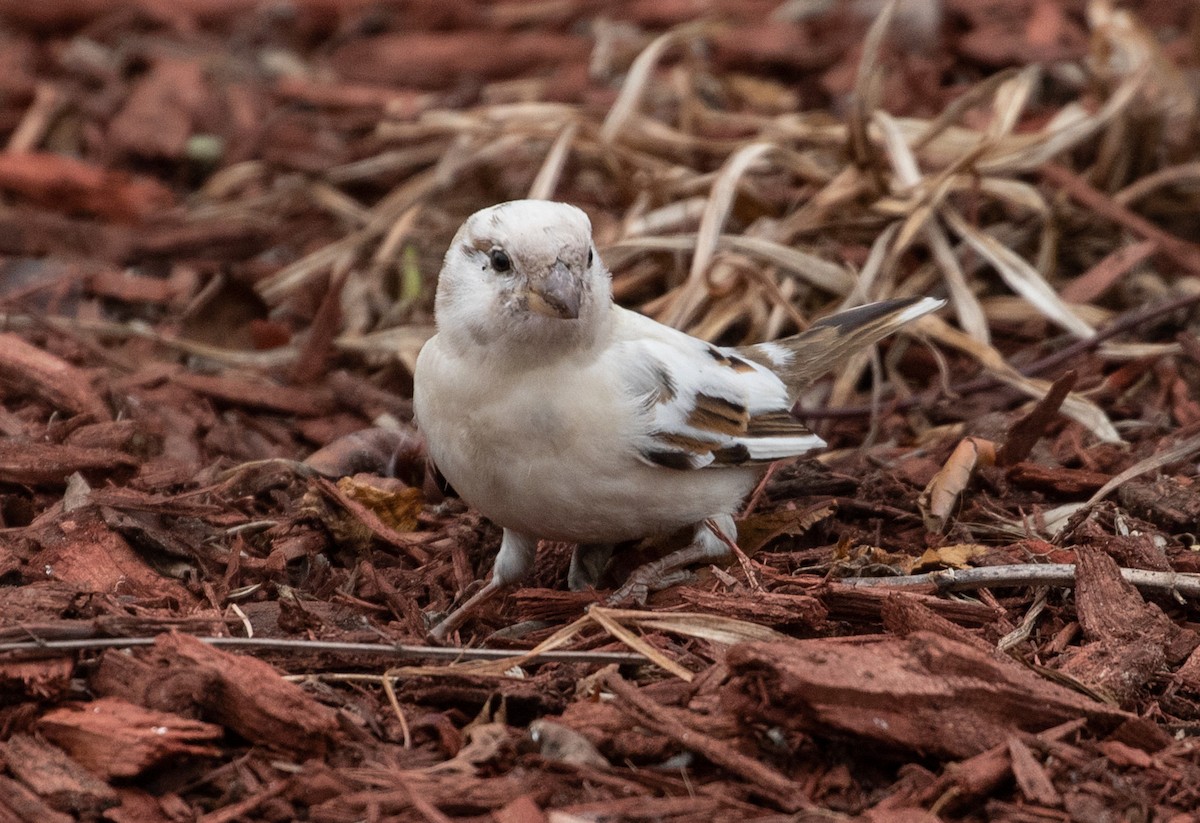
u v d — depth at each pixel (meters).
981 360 12.54
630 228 14.37
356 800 6.95
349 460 11.29
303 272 15.03
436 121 15.88
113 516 9.48
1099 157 14.95
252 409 12.55
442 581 9.84
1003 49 17.44
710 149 15.63
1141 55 15.19
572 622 8.87
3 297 14.25
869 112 13.88
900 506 10.70
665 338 9.48
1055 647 8.54
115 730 7.22
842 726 7.02
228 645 7.85
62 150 17.92
